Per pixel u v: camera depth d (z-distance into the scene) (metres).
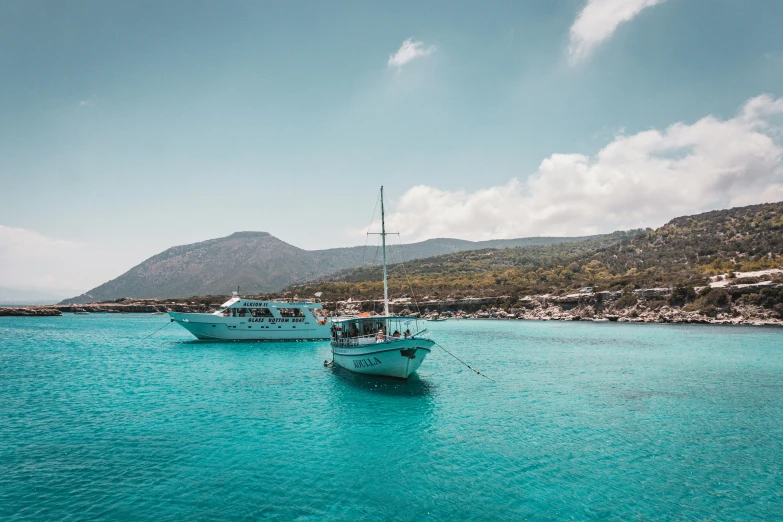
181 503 15.88
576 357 52.81
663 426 25.23
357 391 33.81
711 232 181.00
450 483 17.77
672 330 85.56
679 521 15.00
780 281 95.81
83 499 16.03
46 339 78.12
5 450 20.73
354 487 17.34
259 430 24.09
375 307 145.25
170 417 26.45
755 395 32.81
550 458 20.41
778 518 15.21
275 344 66.38
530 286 160.25
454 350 60.16
